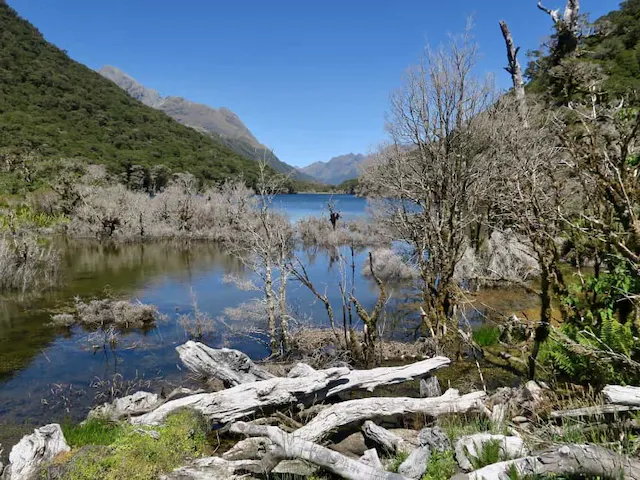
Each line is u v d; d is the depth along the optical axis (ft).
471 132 26.96
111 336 27.61
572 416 12.23
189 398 16.17
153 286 43.60
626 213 14.75
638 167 15.58
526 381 17.74
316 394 17.24
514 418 14.47
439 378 20.68
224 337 28.43
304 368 18.48
